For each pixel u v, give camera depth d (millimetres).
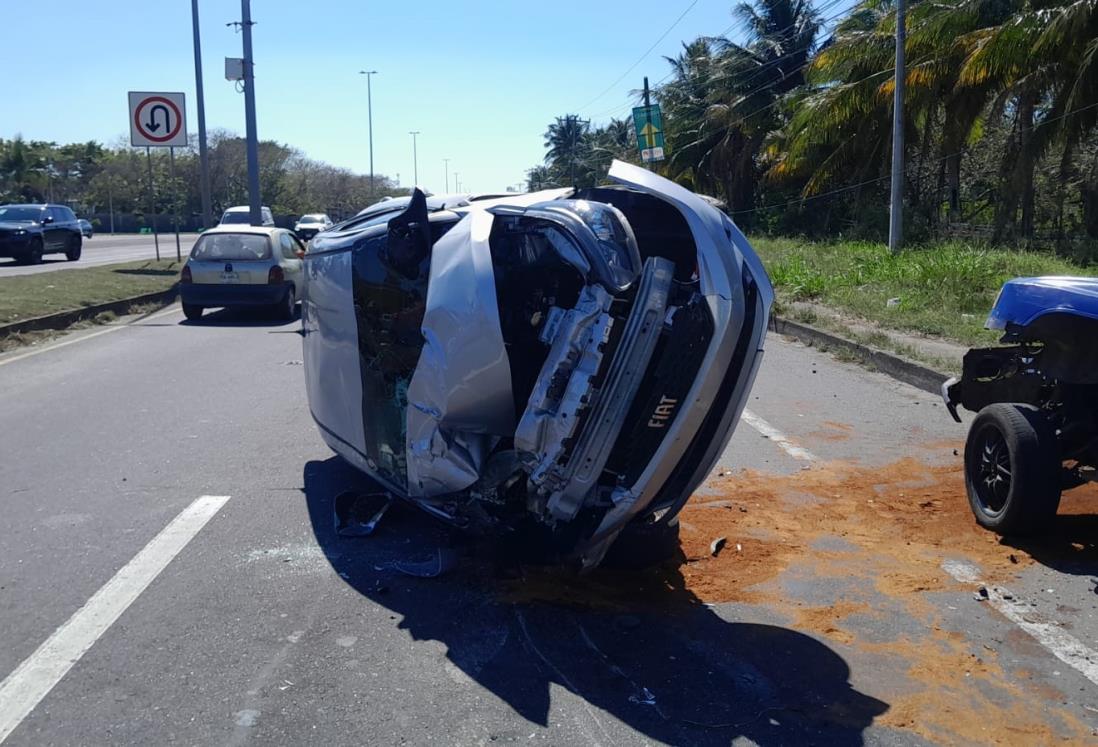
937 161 31250
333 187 95500
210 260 16109
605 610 4906
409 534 5887
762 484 7047
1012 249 23453
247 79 26000
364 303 5875
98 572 5258
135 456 7551
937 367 10711
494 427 4867
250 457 7543
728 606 4996
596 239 4598
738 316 4465
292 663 4289
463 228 5113
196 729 3756
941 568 5516
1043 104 27188
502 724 3830
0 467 7199
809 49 40375
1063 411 5945
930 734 3826
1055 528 6152
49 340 13750
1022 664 4406
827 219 34750
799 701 4059
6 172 82875
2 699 3957
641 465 4547
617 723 3857
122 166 85000
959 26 25734
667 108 45656
